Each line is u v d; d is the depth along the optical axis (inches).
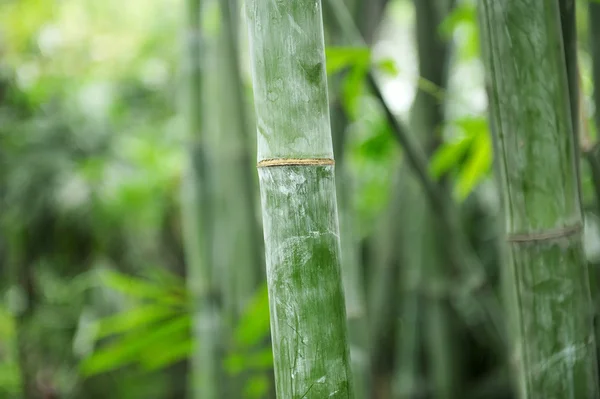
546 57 49.0
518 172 49.8
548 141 49.4
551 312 50.1
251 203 84.9
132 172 151.6
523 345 51.1
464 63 135.2
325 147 45.3
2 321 152.4
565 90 49.6
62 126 146.6
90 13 176.4
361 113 118.4
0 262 154.1
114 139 153.9
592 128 74.8
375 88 64.6
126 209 154.3
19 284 147.9
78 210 148.2
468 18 81.5
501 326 78.0
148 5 186.1
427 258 99.7
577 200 50.3
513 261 50.9
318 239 45.1
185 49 85.2
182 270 173.8
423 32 94.8
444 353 100.9
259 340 82.1
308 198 44.9
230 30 83.0
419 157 67.8
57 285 155.8
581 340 50.4
